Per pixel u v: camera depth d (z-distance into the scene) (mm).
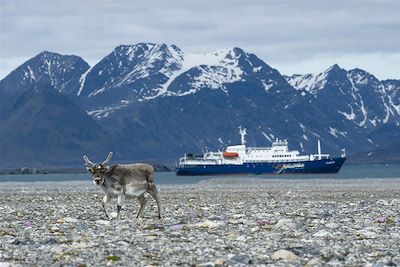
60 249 29562
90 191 110625
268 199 75688
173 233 35406
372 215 47281
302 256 28094
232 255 27594
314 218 45125
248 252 28922
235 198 78938
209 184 164250
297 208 56344
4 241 32562
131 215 48469
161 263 26578
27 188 140625
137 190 44438
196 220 43469
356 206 58719
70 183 191625
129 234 35125
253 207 58375
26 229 38188
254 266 25922
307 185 143625
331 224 38969
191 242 32094
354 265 25953
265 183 165500
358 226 38906
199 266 25828
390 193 90750
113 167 44469
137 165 45094
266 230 37250
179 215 48469
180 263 26531
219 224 38750
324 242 31875
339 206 58719
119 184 44250
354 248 29844
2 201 74062
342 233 35188
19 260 27344
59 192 107312
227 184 160125
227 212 51750
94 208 57125
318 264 26000
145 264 26391
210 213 50625
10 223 41688
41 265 26250
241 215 47312
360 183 156125
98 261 27062
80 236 34219
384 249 29609
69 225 40000
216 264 26172
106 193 44625
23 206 62344
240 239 32812
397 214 47906
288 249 29375
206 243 31594
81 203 68000
